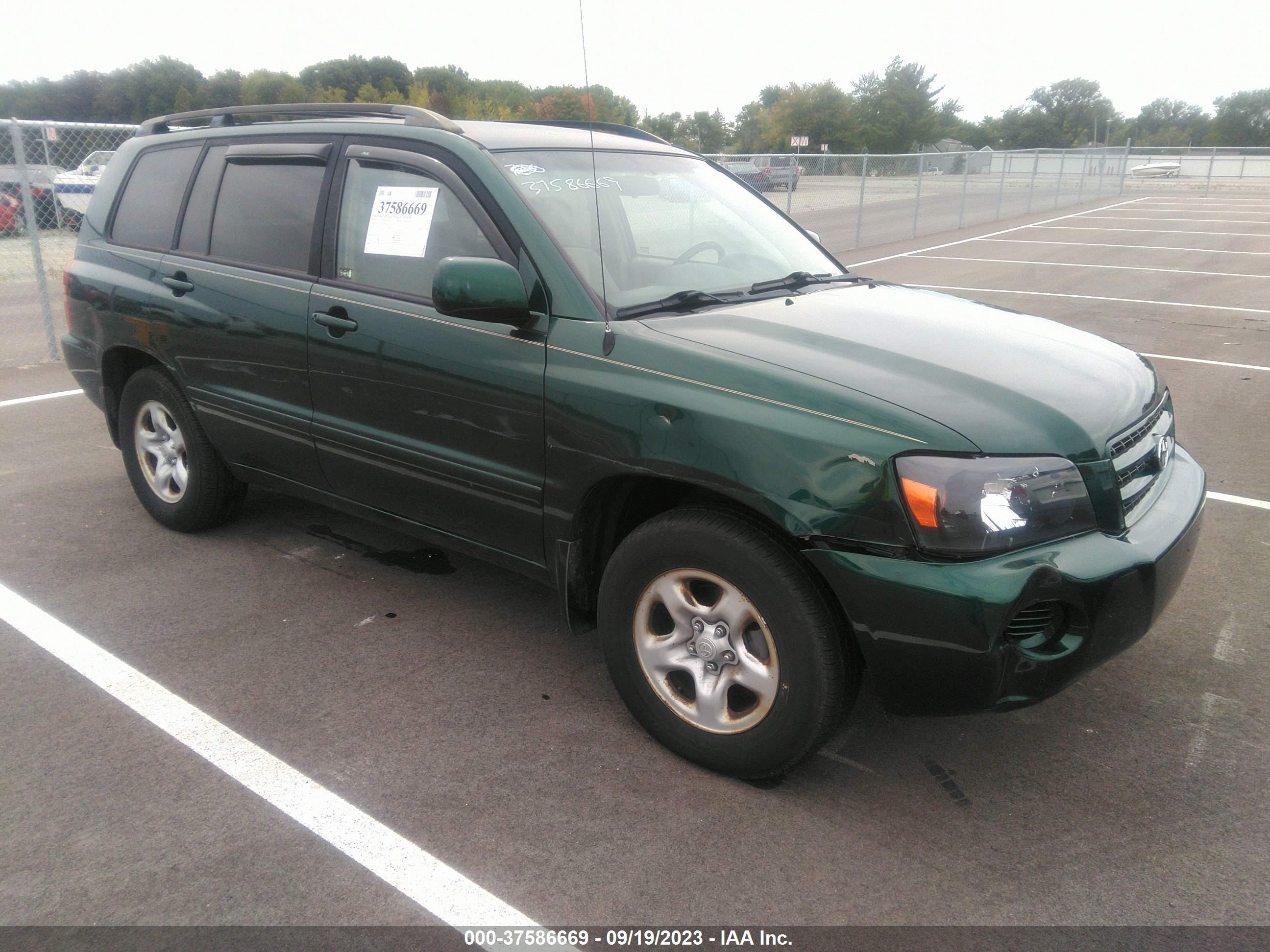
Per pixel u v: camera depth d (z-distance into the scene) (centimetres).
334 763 287
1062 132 10100
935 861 248
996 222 2447
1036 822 263
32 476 538
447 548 348
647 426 266
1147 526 265
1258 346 901
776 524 247
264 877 241
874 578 236
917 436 237
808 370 259
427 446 327
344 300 342
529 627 373
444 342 312
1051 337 313
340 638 363
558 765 287
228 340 385
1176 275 1412
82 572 414
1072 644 245
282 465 388
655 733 291
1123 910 232
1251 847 254
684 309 305
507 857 248
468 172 318
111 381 460
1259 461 570
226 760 288
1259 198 3422
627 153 372
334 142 361
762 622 258
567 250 300
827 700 253
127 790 274
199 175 414
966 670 235
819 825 261
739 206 391
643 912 231
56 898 234
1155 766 288
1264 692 328
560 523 295
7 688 325
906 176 2278
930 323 309
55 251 1085
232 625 371
